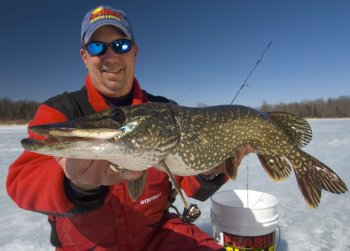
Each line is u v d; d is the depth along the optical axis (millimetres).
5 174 2574
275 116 1152
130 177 761
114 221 891
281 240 1292
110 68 978
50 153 597
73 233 891
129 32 1003
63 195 674
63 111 885
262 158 1122
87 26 980
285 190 2049
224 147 989
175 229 1015
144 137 761
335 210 1644
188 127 889
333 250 1202
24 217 1613
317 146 4145
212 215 1140
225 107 1027
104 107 959
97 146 639
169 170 825
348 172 2492
